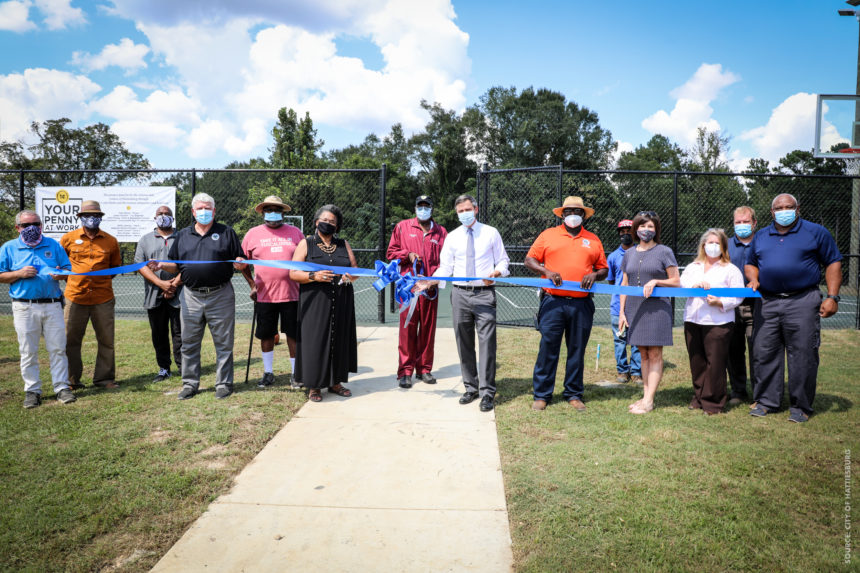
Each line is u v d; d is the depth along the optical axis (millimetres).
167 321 6156
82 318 5668
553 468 3760
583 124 55156
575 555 2738
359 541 2883
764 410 4957
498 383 6027
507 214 22938
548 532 2947
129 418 4730
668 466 3797
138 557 2729
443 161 54312
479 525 3043
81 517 3080
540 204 22906
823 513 3191
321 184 22406
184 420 4668
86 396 5441
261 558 2727
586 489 3447
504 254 5312
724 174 9422
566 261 4992
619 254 6199
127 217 10578
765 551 2791
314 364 5223
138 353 7480
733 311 4969
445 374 6465
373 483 3555
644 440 4270
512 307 15453
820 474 3686
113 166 47844
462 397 5266
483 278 4992
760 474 3684
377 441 4273
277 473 3701
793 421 4762
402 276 5281
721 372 4957
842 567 2652
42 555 2727
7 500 3271
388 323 10188
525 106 54688
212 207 5305
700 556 2746
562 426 4605
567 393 5207
